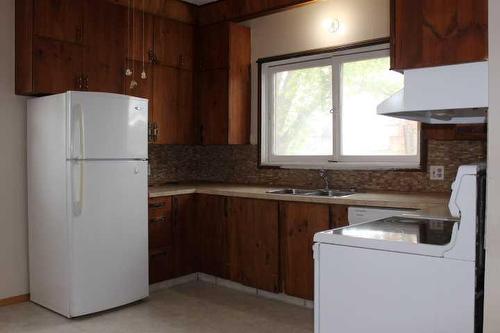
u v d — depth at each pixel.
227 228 4.09
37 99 3.61
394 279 1.77
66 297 3.36
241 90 4.64
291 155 4.49
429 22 1.66
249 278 3.94
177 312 3.53
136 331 3.13
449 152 3.51
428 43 1.67
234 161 4.90
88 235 3.39
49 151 3.50
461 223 1.64
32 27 3.55
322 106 4.27
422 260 1.71
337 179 4.13
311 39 4.27
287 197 3.62
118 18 4.12
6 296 3.67
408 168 3.73
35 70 3.57
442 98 1.68
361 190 3.90
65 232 3.35
